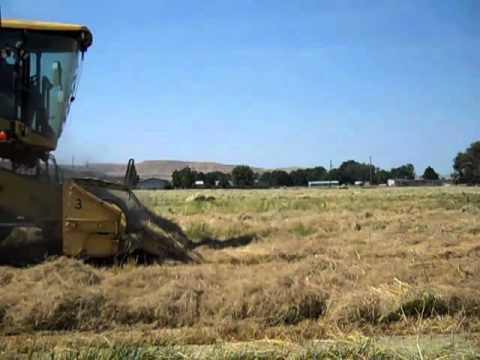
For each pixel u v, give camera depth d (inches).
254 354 221.3
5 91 418.3
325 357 220.2
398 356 220.7
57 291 287.9
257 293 293.3
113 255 389.7
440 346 236.5
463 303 285.9
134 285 322.0
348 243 534.6
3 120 408.5
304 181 5054.1
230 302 286.8
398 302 281.6
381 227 666.2
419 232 607.2
